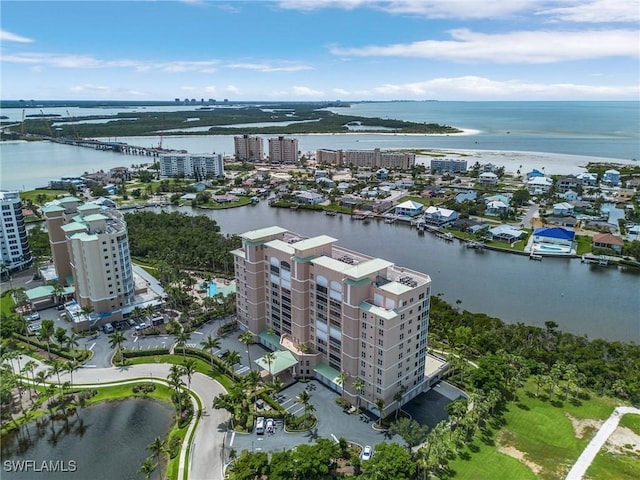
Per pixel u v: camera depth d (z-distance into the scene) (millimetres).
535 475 112688
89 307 186875
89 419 138000
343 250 164000
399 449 110938
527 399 143875
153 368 163375
